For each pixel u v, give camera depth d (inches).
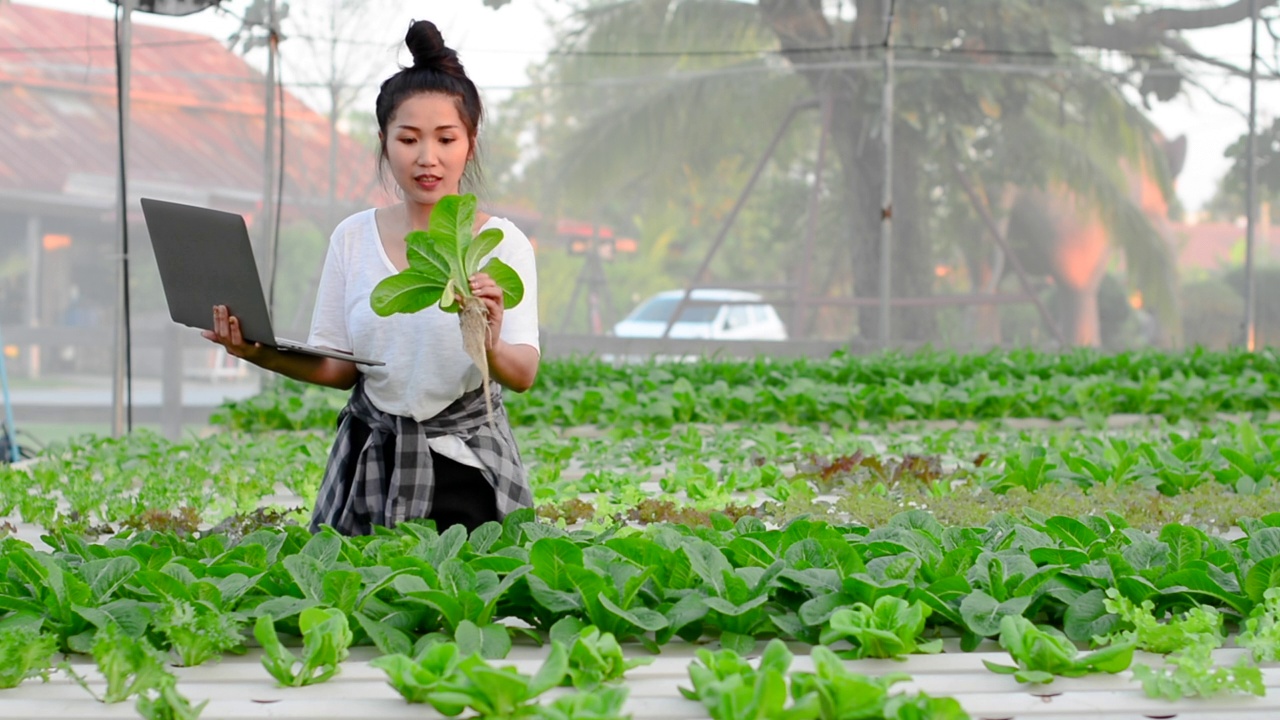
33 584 86.0
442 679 67.7
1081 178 428.5
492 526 100.7
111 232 416.2
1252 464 158.7
